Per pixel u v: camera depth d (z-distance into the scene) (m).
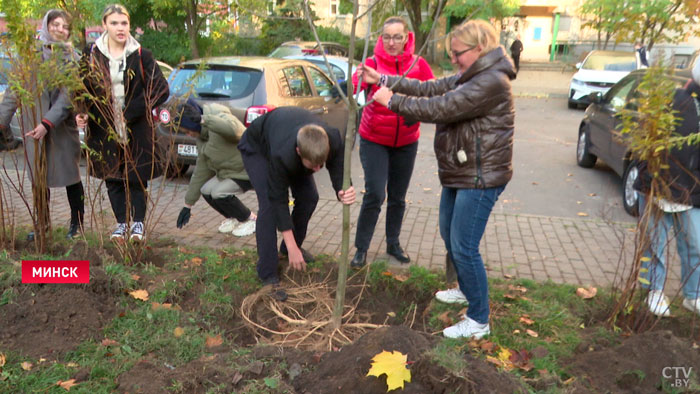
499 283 3.93
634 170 5.83
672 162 3.06
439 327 3.31
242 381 2.50
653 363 2.63
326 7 24.67
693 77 2.99
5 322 2.90
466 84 2.68
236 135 4.16
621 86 7.21
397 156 4.08
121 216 4.35
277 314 3.43
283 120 3.36
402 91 3.39
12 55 3.49
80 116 3.71
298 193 3.87
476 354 2.89
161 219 5.29
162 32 17.75
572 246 4.89
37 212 3.90
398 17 3.83
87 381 2.51
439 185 7.16
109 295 3.37
